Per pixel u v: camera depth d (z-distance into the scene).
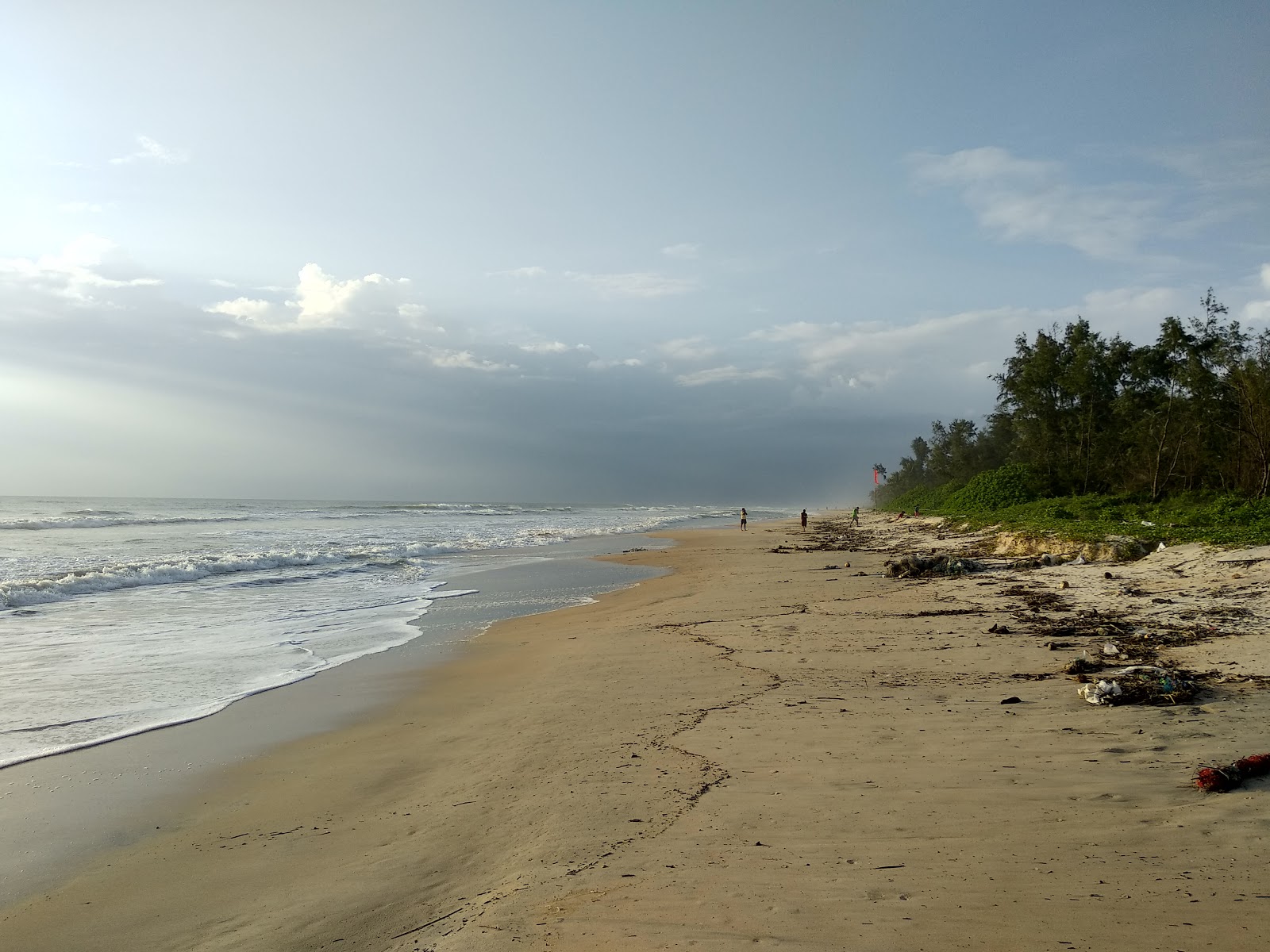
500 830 5.01
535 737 7.04
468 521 64.06
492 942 3.59
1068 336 41.09
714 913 3.70
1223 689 7.14
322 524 52.50
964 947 3.26
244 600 17.22
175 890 4.45
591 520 73.75
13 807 5.83
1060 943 3.24
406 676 10.28
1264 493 28.55
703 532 49.88
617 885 4.07
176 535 37.12
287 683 9.83
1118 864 3.93
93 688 9.48
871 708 7.30
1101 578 15.41
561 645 12.08
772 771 5.70
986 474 44.44
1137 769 5.23
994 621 11.94
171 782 6.35
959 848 4.23
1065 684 7.79
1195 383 32.47
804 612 13.98
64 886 4.54
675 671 9.52
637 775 5.83
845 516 90.56
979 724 6.55
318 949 3.69
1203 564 14.44
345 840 5.06
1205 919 3.35
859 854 4.25
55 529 40.53
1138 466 36.34
